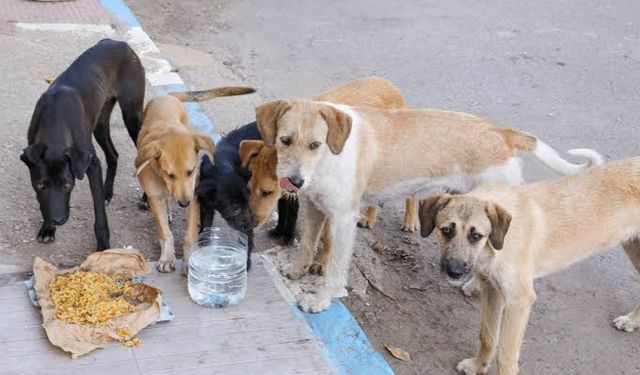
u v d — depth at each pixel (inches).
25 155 158.6
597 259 180.2
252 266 167.5
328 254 167.9
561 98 233.0
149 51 229.3
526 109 226.5
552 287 174.4
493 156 165.9
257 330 156.7
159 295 155.6
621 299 172.6
